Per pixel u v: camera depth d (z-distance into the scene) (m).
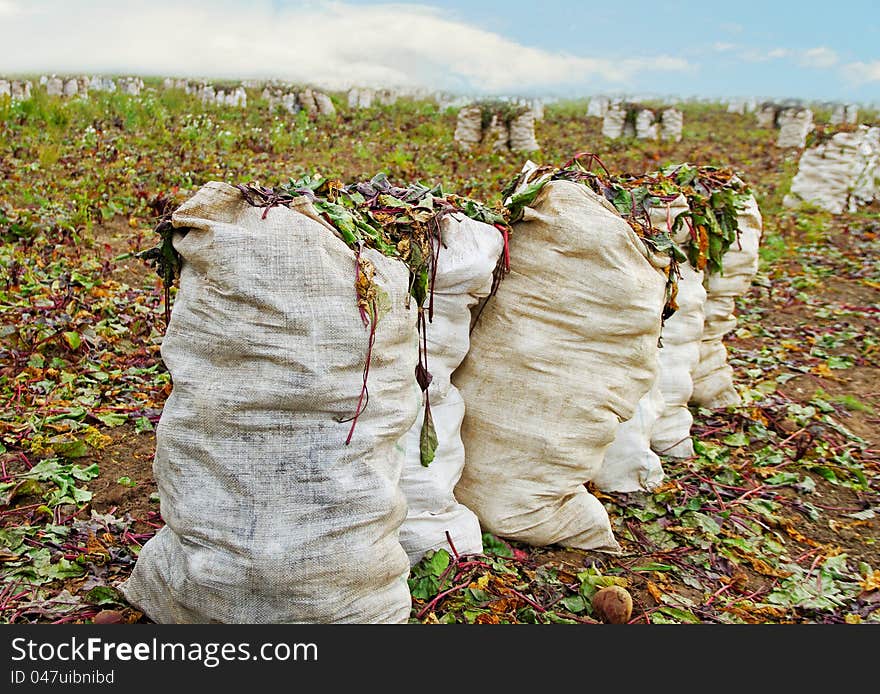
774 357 6.71
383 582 2.61
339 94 27.33
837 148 12.51
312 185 2.91
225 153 13.43
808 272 9.38
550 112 30.34
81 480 3.83
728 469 4.52
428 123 20.91
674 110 23.47
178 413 2.54
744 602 3.38
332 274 2.49
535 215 3.31
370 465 2.56
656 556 3.64
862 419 5.64
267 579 2.42
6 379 4.67
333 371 2.47
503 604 3.10
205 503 2.48
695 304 4.55
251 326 2.45
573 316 3.32
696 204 4.32
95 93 20.61
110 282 6.56
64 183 9.72
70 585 3.07
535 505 3.43
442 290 3.07
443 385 3.18
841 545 4.00
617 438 4.11
